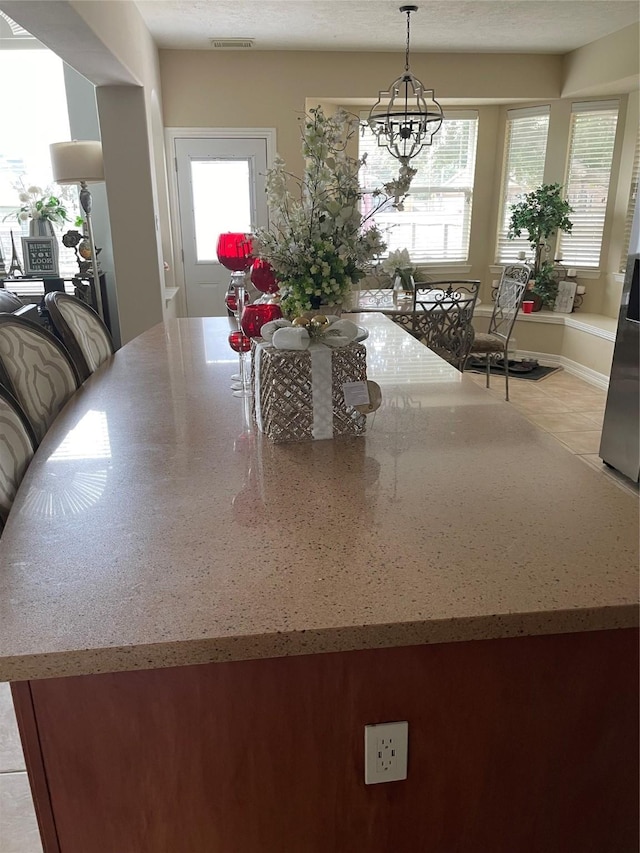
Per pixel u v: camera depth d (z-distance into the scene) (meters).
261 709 0.92
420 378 2.10
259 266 1.87
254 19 4.57
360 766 0.96
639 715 0.97
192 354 2.47
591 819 1.03
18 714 0.90
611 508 1.15
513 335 6.19
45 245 4.99
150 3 4.15
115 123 4.42
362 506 1.16
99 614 0.86
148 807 0.96
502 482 1.26
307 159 1.58
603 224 5.80
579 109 5.71
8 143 5.23
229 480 1.28
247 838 0.99
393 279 4.10
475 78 5.67
